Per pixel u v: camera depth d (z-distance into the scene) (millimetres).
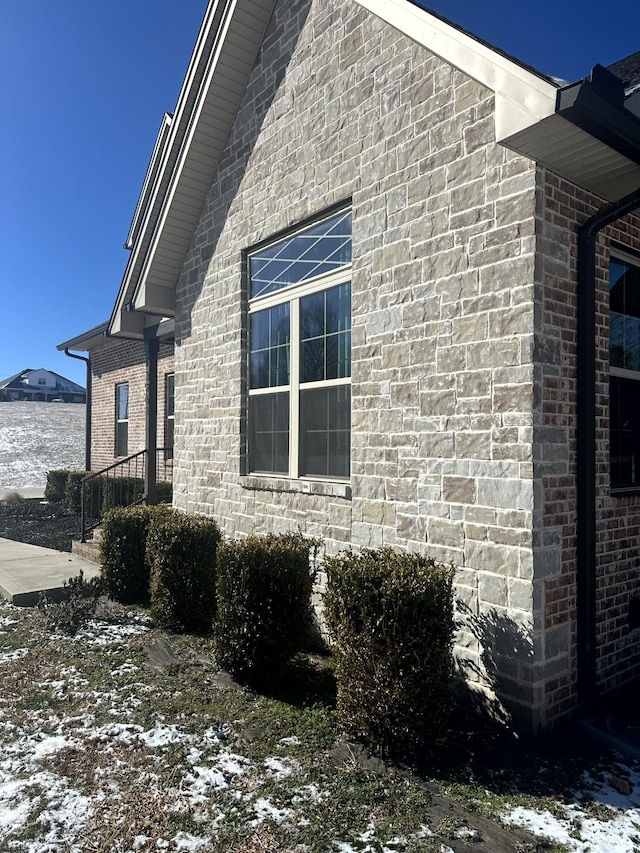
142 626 6109
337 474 5543
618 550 4445
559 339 3881
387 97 4852
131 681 4672
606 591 4324
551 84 3229
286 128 6172
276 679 4676
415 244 4551
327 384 5699
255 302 6855
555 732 3771
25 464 31109
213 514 7422
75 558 8938
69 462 32344
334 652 3863
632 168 3814
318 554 5523
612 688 4332
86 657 5191
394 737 3549
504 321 3873
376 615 3561
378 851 2672
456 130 4234
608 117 3293
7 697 4371
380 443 4848
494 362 3928
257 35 6578
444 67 4332
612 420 4695
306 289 6000
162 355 12156
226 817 2924
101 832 2828
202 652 5359
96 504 13633
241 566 4664
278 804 3025
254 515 6586
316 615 5531
